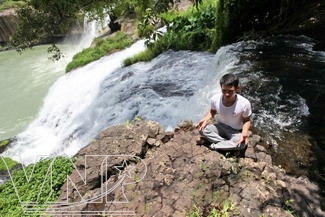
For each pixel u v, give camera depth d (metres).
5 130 12.06
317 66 7.65
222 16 10.55
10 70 18.50
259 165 4.20
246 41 9.79
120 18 19.78
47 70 17.94
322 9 10.27
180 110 7.75
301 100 6.40
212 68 9.36
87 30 23.27
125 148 5.15
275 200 3.75
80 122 10.31
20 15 8.08
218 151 4.44
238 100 4.04
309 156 4.96
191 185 4.07
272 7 10.39
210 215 3.70
